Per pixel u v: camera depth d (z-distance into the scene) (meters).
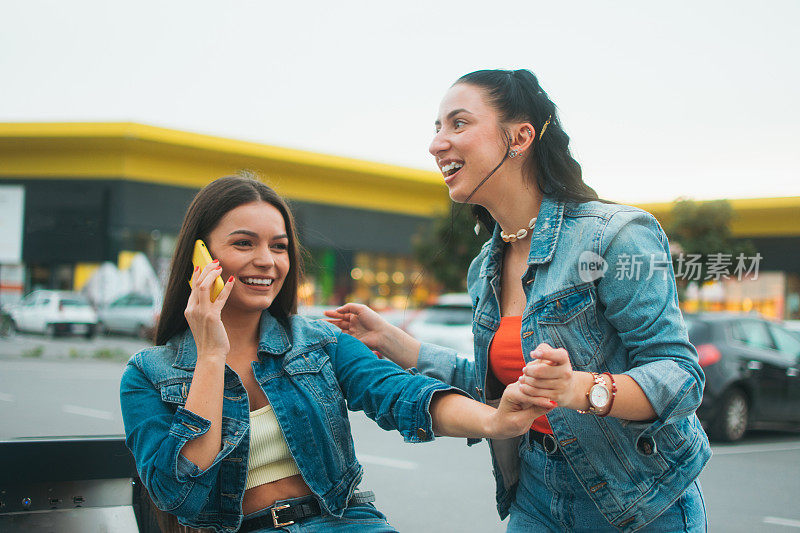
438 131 1.79
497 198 1.76
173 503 1.49
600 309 1.60
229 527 1.58
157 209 22.55
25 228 22.31
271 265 1.70
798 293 8.00
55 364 14.06
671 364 1.47
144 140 21.89
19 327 19.83
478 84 1.72
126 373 1.67
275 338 1.73
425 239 18.67
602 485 1.61
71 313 19.44
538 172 1.74
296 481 1.66
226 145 23.06
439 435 1.63
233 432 1.58
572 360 1.62
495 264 1.85
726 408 7.26
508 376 1.80
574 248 1.62
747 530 4.41
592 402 1.41
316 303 24.98
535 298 1.67
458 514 4.70
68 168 22.30
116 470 1.93
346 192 26.06
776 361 7.62
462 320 10.32
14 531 1.80
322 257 25.38
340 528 1.62
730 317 7.71
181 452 1.49
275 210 1.75
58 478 1.88
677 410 1.45
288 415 1.64
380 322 2.10
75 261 22.27
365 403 1.71
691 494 1.68
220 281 1.56
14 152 22.44
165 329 1.74
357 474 1.71
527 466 1.82
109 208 22.11
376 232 26.66
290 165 24.62
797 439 7.64
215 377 1.52
